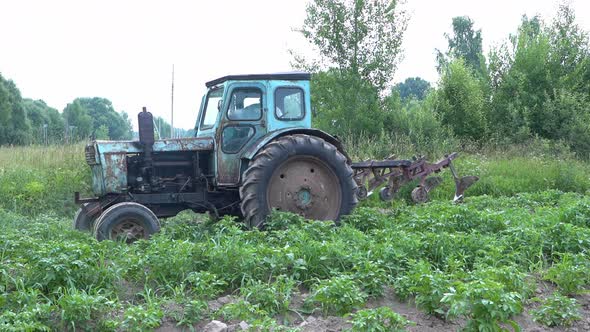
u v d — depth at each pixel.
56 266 5.74
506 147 20.42
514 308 4.86
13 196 12.60
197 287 5.83
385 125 21.33
